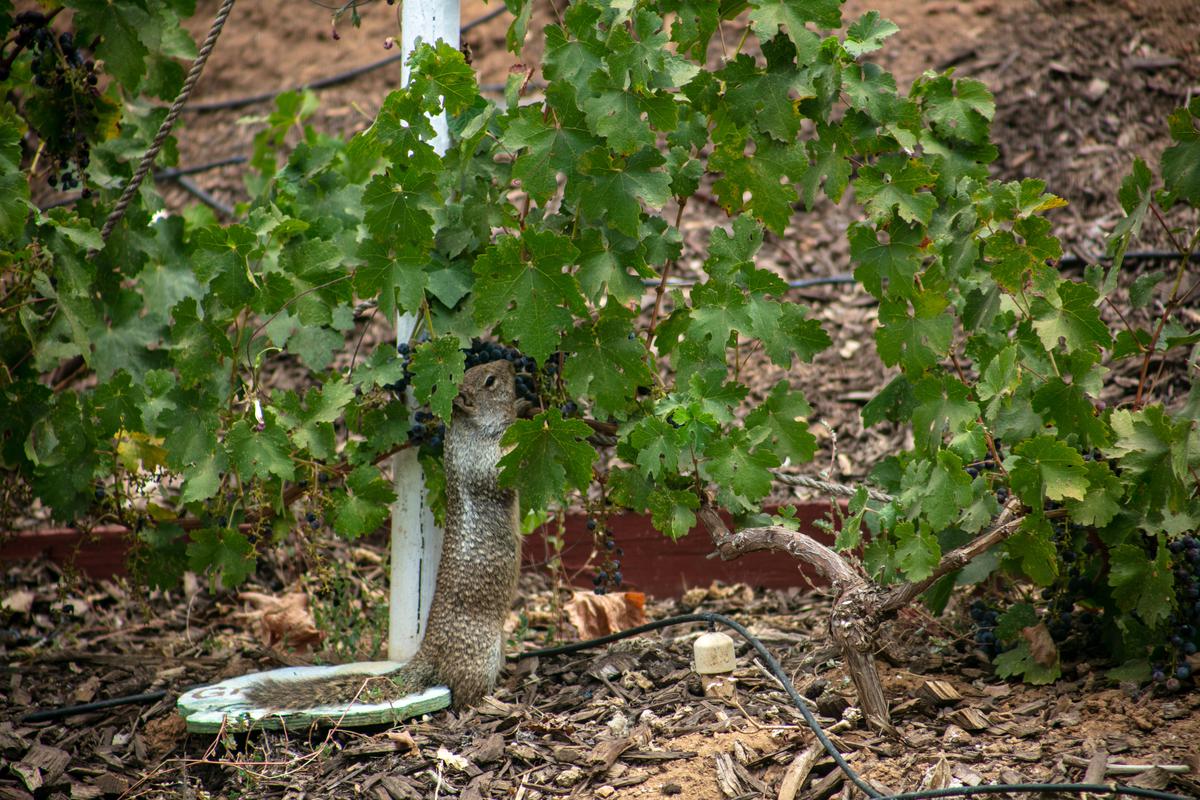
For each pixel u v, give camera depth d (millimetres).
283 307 7660
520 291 7043
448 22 8016
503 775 6816
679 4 7078
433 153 7230
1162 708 6781
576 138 7031
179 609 10000
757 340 7574
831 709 7098
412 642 8312
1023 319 7410
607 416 7648
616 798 6465
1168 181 7062
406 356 7781
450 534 7613
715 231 7434
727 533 7605
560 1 15164
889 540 7320
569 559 10102
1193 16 14406
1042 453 6625
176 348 7828
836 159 7398
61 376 10750
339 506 7934
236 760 7203
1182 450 6762
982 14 14664
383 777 6836
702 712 7316
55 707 8258
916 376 7426
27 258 8000
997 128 13188
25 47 8758
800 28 7027
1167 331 7695
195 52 9438
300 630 9133
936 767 6301
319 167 9383
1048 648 7250
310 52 16391
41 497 8359
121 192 9281
